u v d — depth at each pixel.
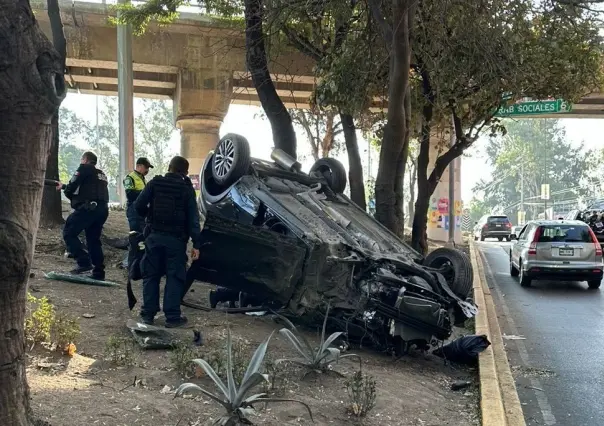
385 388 5.53
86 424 3.74
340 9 12.05
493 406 5.22
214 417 4.12
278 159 9.14
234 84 24.98
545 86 15.05
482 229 42.31
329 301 6.55
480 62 12.30
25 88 2.67
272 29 12.70
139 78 26.66
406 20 9.91
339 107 13.02
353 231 7.91
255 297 7.65
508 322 10.52
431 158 30.31
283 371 5.38
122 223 14.86
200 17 23.12
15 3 2.63
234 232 7.05
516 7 11.23
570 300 13.18
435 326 6.72
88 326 6.25
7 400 2.78
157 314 7.28
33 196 2.78
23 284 2.79
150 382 4.73
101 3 21.86
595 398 6.14
